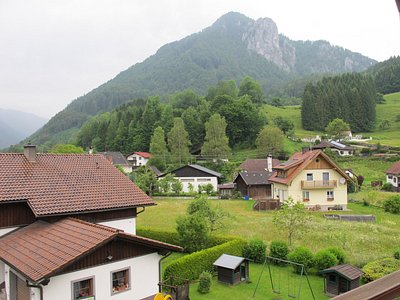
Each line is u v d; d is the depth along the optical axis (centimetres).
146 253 1528
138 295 1493
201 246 2212
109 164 2267
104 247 1386
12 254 1415
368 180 6606
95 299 1352
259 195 5403
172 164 8500
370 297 297
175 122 8962
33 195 1717
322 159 4347
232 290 1772
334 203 4328
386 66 19500
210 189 6009
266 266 2131
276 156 8344
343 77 14762
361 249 2302
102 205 1819
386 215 3834
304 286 1817
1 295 1548
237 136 9744
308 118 11912
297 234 2614
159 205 4541
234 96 12850
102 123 12169
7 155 1988
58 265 1212
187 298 1644
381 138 10325
